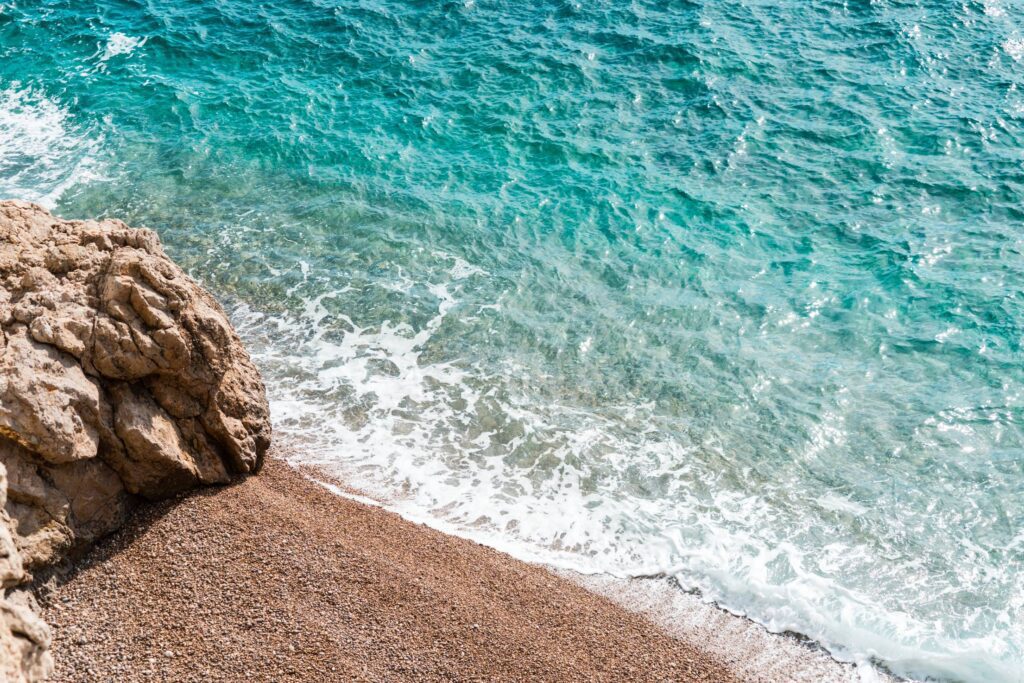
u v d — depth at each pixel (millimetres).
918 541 17500
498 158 29875
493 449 19297
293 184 28328
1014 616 16047
